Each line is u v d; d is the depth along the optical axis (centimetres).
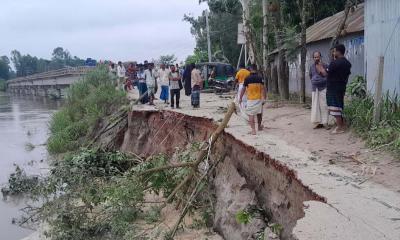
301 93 1700
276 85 2027
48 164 2002
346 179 716
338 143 981
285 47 1809
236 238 864
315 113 1152
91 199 1059
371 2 1228
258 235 789
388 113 993
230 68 2900
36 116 4431
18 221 1312
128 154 1438
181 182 1056
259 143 999
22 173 1766
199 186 1032
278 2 1916
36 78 7056
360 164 811
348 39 1756
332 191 655
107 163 1311
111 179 1118
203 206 1061
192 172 1045
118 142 2000
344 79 1066
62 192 1205
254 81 1144
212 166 1112
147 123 1852
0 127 3547
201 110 1684
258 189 928
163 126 1702
